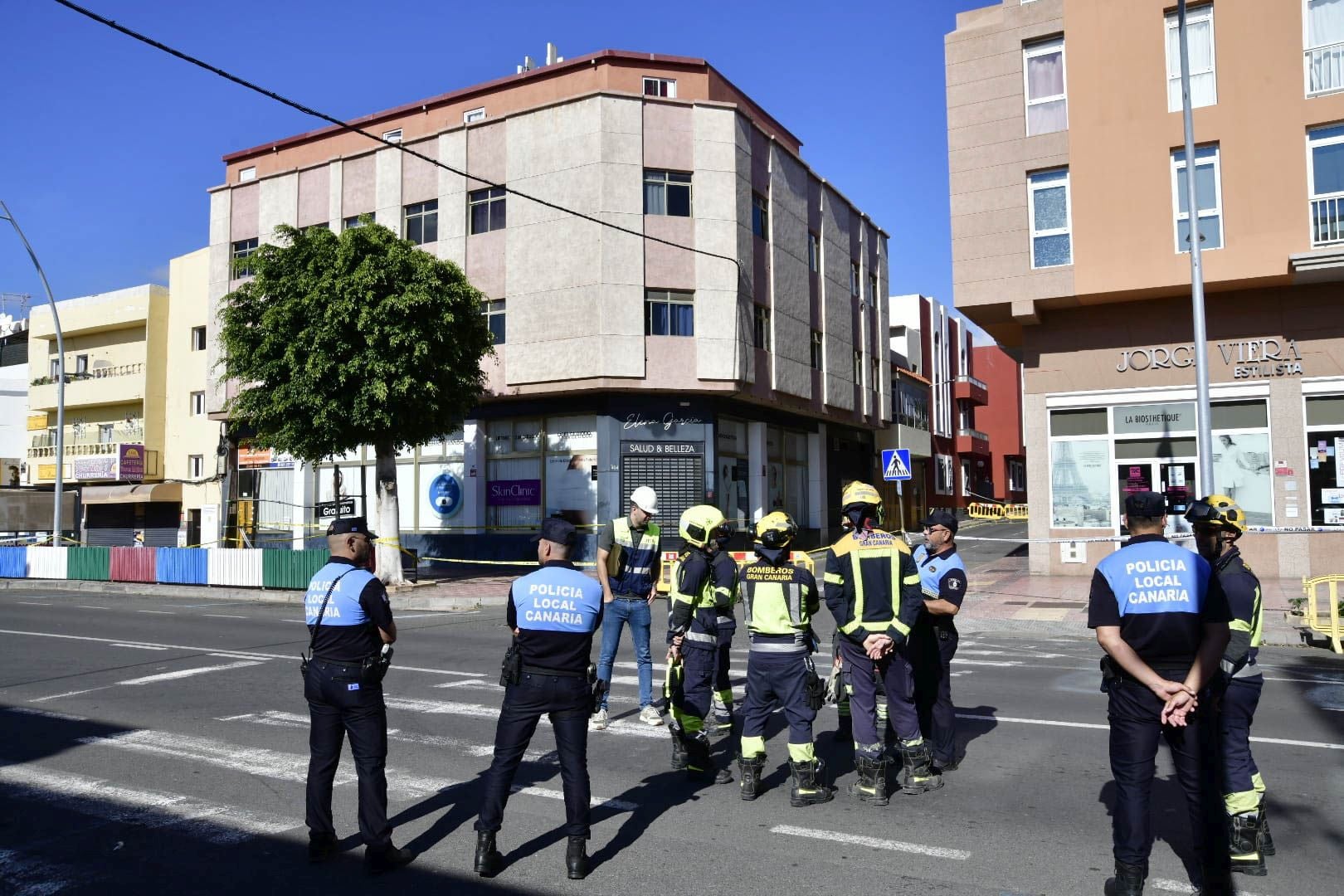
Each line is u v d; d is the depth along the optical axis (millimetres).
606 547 8164
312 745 4941
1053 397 20094
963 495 53094
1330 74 17422
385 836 4781
